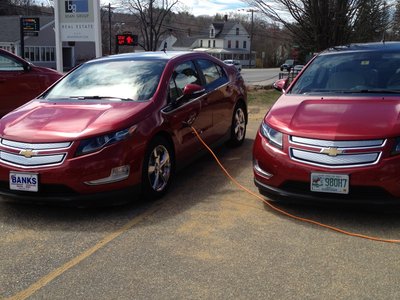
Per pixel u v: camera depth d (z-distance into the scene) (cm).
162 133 521
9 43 4712
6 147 467
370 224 428
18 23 4900
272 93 1730
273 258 370
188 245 396
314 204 427
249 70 6925
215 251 384
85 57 5500
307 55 1888
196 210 476
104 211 482
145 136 482
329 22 1515
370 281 333
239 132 748
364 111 450
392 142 405
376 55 568
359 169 404
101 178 449
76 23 1280
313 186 422
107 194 455
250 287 328
